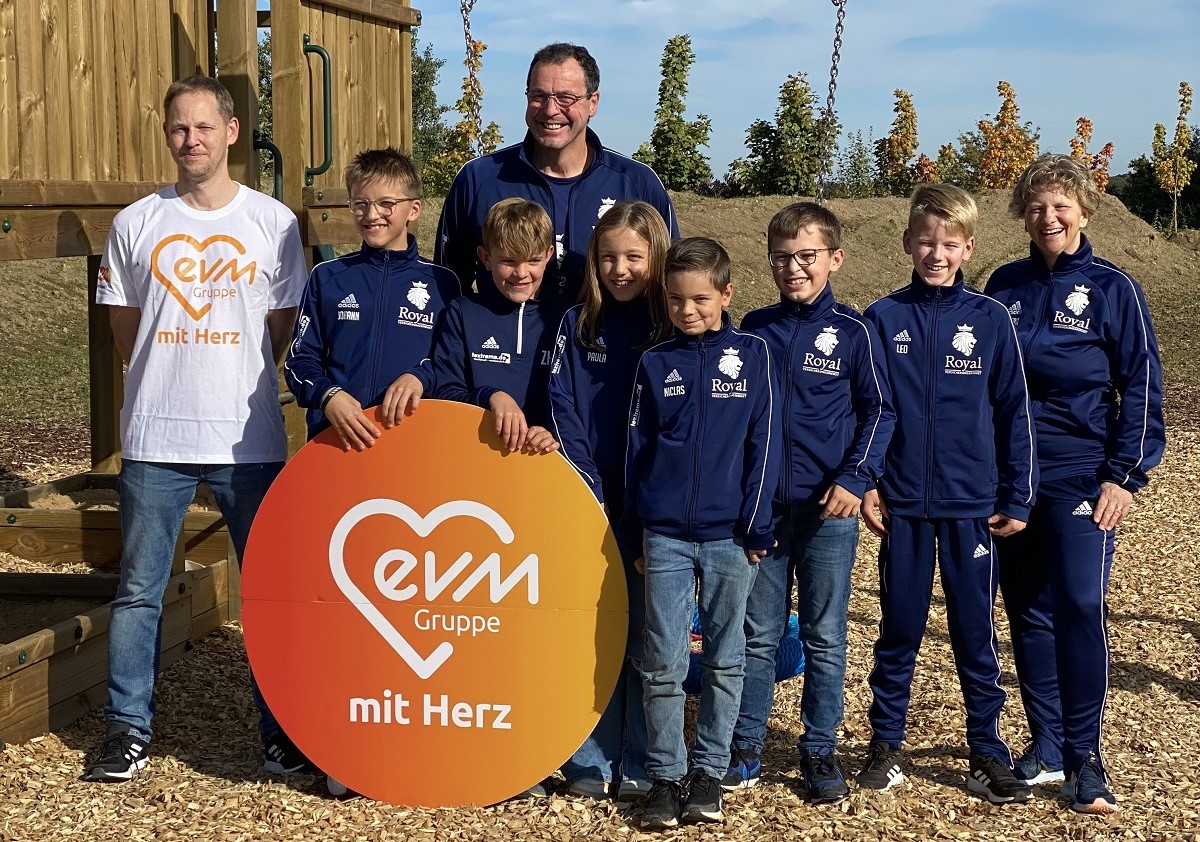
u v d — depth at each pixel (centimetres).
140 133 507
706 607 351
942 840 346
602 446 367
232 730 431
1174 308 1998
